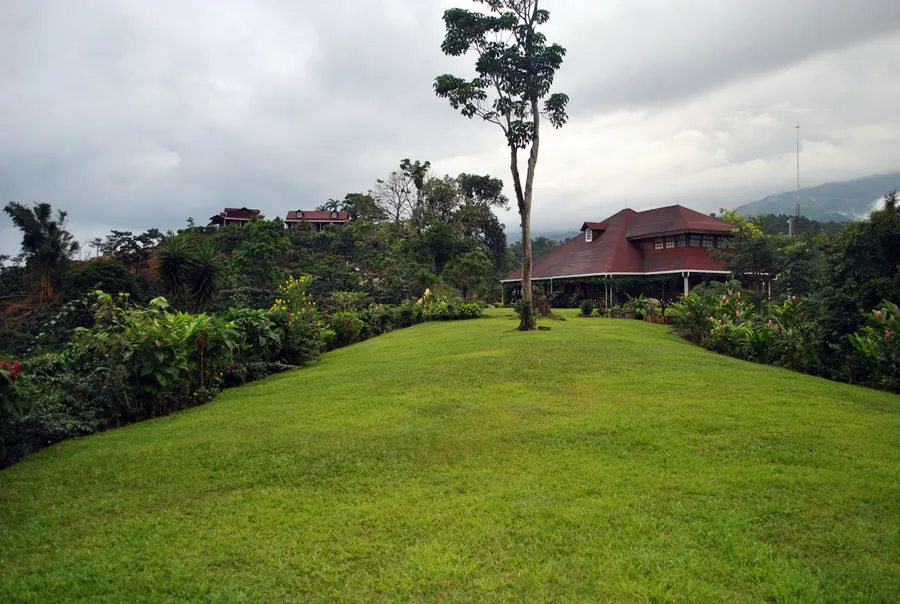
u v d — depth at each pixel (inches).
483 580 132.9
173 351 318.3
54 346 387.2
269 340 478.6
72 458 229.6
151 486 197.9
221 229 1941.4
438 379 366.9
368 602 126.6
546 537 152.6
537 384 348.8
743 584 129.7
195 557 147.7
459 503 175.8
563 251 1642.5
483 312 1113.4
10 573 141.6
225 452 228.8
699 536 151.1
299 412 296.4
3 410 224.2
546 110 699.4
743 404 284.7
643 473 196.4
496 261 2534.5
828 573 133.0
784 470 195.6
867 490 176.7
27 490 196.9
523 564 139.8
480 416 274.7
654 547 145.9
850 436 230.7
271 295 1233.4
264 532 160.9
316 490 191.3
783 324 507.5
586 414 273.4
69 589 133.7
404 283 1428.4
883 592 124.6
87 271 1128.2
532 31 654.5
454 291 1379.2
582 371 383.6
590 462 209.2
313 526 163.3
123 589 133.4
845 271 453.7
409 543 152.2
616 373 375.6
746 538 149.1
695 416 261.3
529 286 691.4
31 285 1379.2
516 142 673.0
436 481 196.2
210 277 794.8
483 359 430.9
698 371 378.6
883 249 427.2
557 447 227.0
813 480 185.0
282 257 1689.2
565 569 137.3
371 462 214.5
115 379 298.8
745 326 541.6
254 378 439.2
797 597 124.3
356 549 149.3
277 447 233.0
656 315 928.3
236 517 170.9
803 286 883.4
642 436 233.9
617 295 1333.7
